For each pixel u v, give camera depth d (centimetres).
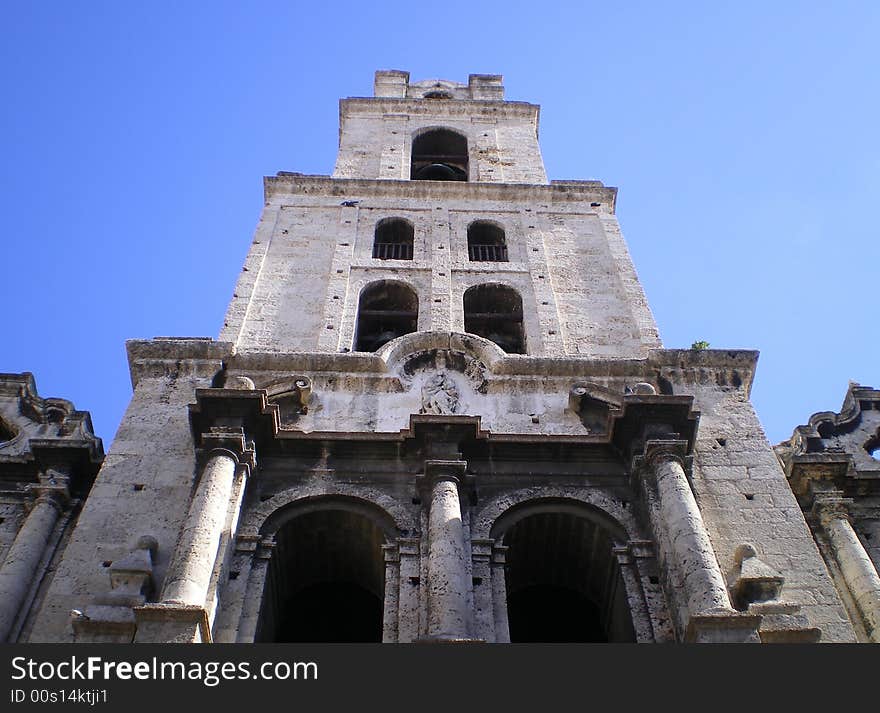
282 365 3127
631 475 2730
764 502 2706
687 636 2236
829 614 2419
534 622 2830
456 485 2633
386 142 4953
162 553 2480
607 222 4228
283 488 2712
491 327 3734
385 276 3812
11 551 2606
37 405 3100
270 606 2573
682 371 3147
